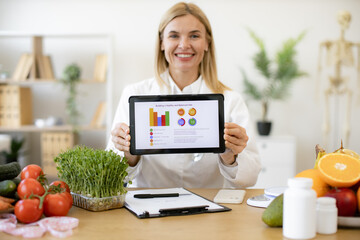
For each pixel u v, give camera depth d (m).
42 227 1.03
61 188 1.19
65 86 4.05
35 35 3.94
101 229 1.06
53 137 4.01
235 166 1.57
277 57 3.93
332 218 1.01
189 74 1.77
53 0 4.36
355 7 4.22
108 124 3.93
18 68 4.01
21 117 4.07
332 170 1.12
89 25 4.37
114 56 4.36
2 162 4.12
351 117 4.26
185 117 1.38
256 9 4.28
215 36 4.30
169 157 1.76
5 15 4.38
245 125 1.75
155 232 1.04
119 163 1.25
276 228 1.07
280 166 3.87
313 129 4.31
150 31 4.35
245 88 4.23
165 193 1.43
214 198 1.37
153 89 1.83
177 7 1.64
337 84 3.90
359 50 3.89
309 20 4.25
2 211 1.11
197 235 1.02
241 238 0.99
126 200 1.34
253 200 1.32
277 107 4.30
